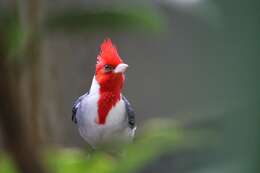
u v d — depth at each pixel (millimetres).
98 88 2938
